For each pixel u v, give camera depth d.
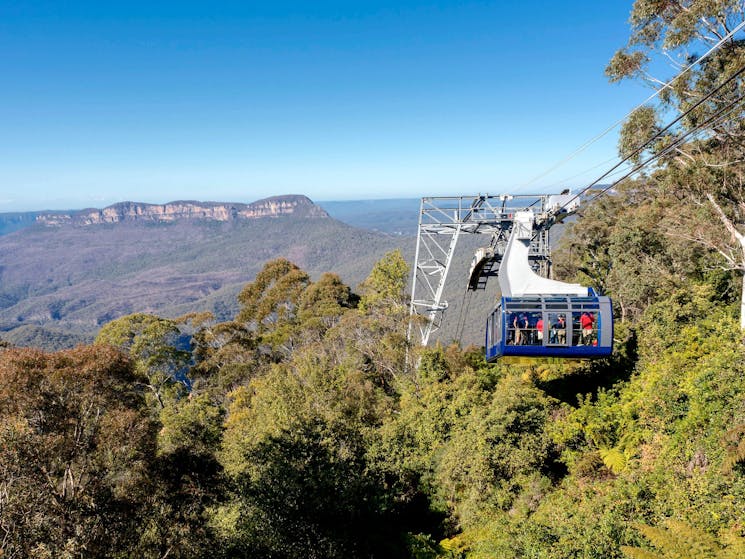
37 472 13.73
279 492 19.38
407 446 26.20
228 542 18.34
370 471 24.31
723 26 22.75
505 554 15.62
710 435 15.46
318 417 25.34
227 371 51.53
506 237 31.56
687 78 24.42
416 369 35.81
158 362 47.78
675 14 24.52
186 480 17.72
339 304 58.12
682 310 23.75
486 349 21.91
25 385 14.52
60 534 13.43
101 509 14.61
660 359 22.50
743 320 22.12
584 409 22.48
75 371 15.53
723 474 13.71
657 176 31.16
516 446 21.67
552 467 21.88
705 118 24.16
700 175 26.16
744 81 21.56
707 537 12.12
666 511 14.08
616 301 39.81
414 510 24.50
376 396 34.56
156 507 16.28
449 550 19.77
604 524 13.84
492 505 20.80
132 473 15.80
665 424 18.08
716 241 29.69
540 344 17.67
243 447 23.91
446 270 38.56
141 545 15.55
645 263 36.31
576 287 18.78
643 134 27.22
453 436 25.44
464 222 34.72
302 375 33.16
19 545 12.73
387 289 49.00
